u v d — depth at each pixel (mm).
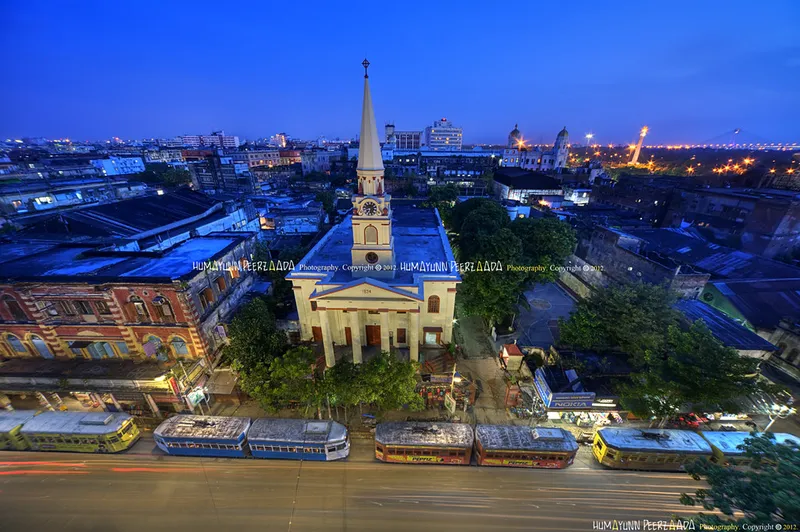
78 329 30156
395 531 22188
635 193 82062
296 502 23859
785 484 15055
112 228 46875
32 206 58906
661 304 31844
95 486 24984
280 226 71500
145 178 106812
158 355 30703
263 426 26859
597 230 51812
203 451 26719
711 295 40375
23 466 26406
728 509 16156
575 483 24984
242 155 155375
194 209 59719
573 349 34250
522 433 26250
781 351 34688
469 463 26453
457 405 31703
